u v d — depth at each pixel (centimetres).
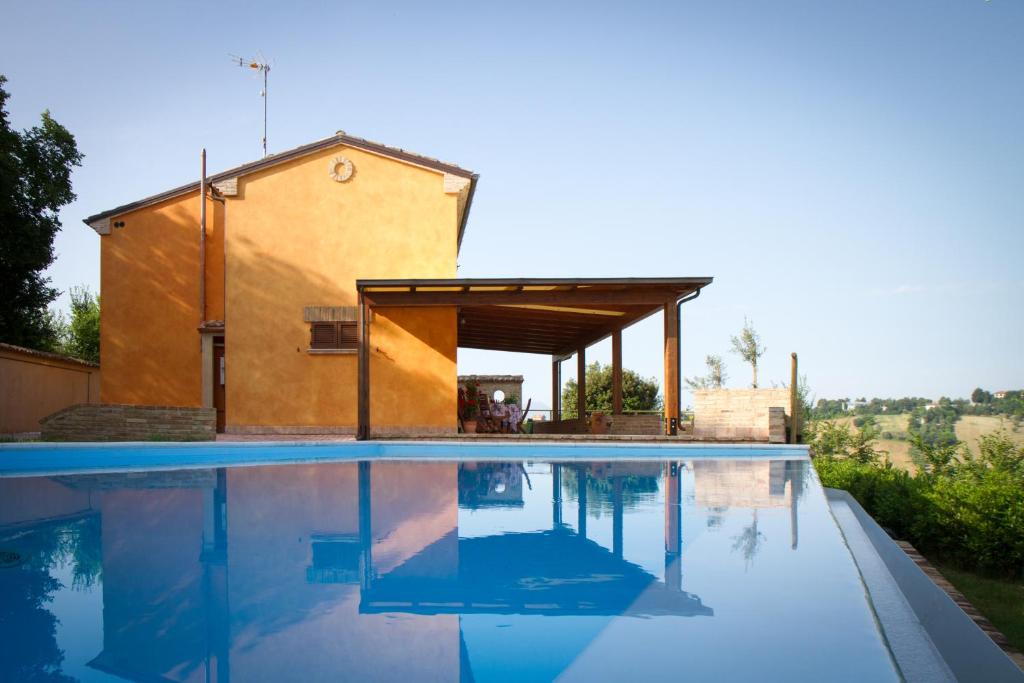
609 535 430
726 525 470
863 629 255
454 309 1421
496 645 236
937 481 1117
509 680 204
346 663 216
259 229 1469
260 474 806
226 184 1467
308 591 302
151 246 1670
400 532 442
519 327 1784
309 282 1466
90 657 219
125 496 608
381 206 1496
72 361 2077
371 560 362
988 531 881
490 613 273
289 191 1483
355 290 1474
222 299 1680
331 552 382
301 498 596
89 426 1133
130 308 1655
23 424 1833
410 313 1419
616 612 273
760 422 1242
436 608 280
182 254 1673
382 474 809
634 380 3012
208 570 338
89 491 643
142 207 1670
